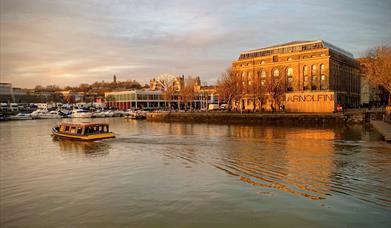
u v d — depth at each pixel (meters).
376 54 71.94
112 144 41.09
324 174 22.25
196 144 38.84
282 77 103.31
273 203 17.12
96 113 130.88
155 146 38.12
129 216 16.42
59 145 42.84
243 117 80.69
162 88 178.62
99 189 21.14
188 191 19.73
